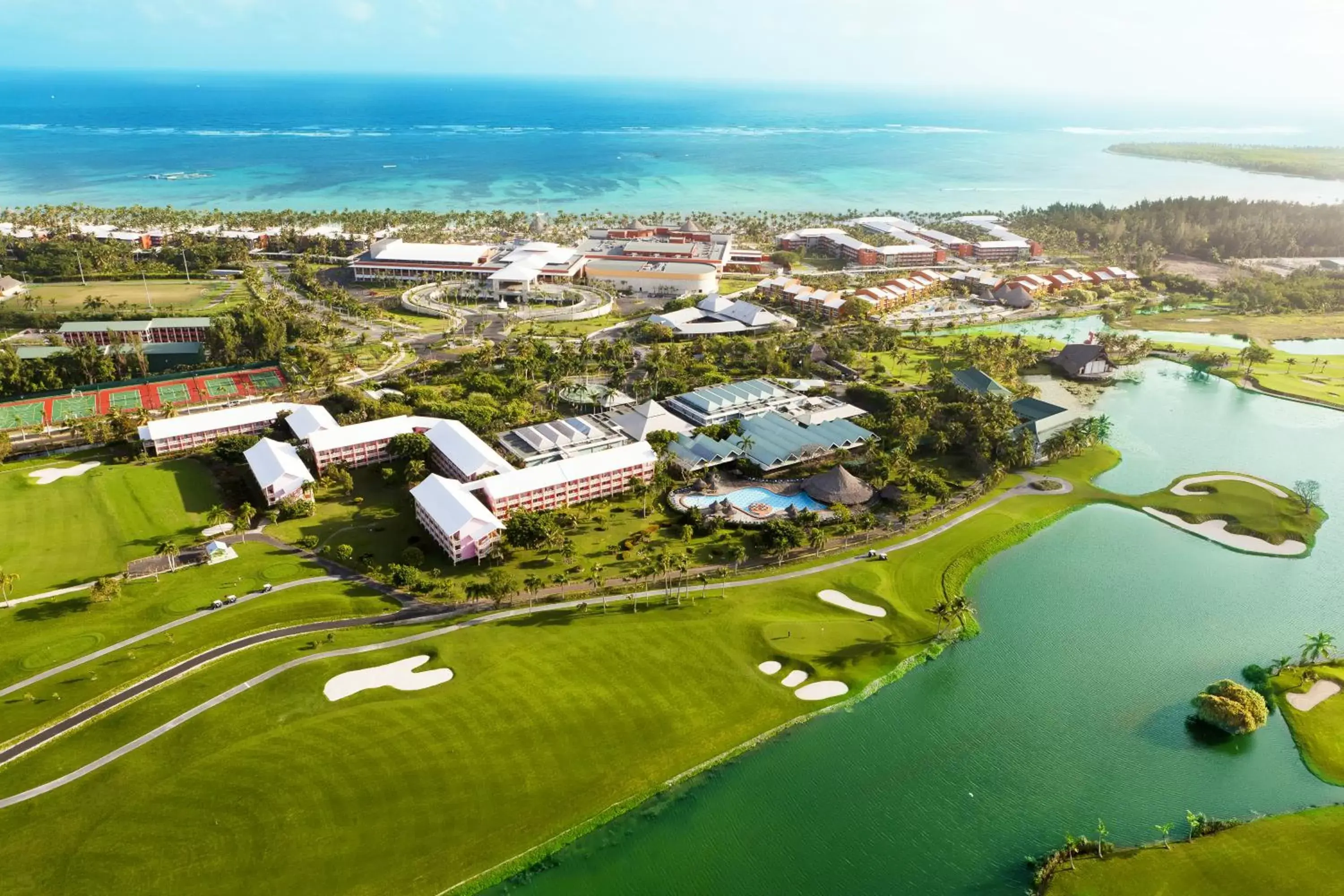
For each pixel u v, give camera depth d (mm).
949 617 141375
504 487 172875
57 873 93625
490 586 142125
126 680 124250
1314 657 135875
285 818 101500
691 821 105125
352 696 122688
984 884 98250
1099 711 127000
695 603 147125
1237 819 107562
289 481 178125
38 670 125062
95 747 111812
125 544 160750
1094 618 150000
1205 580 162875
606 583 152000
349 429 198875
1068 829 105938
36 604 140500
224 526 168375
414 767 109750
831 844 102938
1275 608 154125
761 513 179250
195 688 123250
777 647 136750
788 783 111438
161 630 135500
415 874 95625
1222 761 117812
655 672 129375
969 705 127250
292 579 150875
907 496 185000
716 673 130125
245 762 109812
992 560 168125
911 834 104688
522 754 112750
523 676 127125
